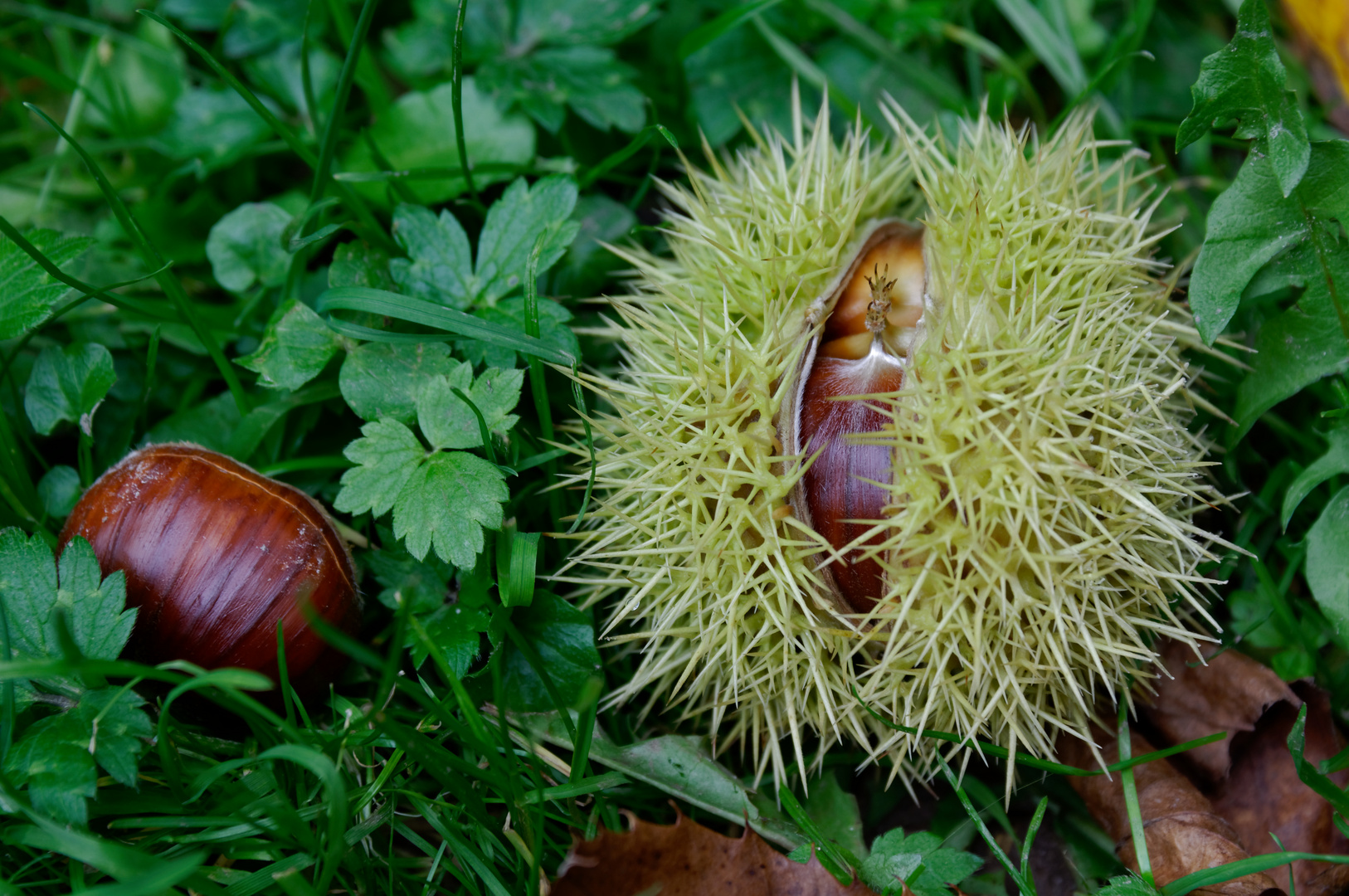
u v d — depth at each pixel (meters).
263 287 0.30
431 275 0.29
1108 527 0.27
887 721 0.27
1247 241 0.28
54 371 0.29
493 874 0.27
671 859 0.27
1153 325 0.28
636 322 0.29
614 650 0.29
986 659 0.27
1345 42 0.30
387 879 0.27
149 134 0.32
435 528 0.27
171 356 0.31
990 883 0.28
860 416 0.27
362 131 0.31
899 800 0.29
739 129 0.32
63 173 0.32
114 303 0.29
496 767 0.27
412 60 0.32
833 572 0.27
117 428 0.30
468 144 0.31
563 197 0.29
